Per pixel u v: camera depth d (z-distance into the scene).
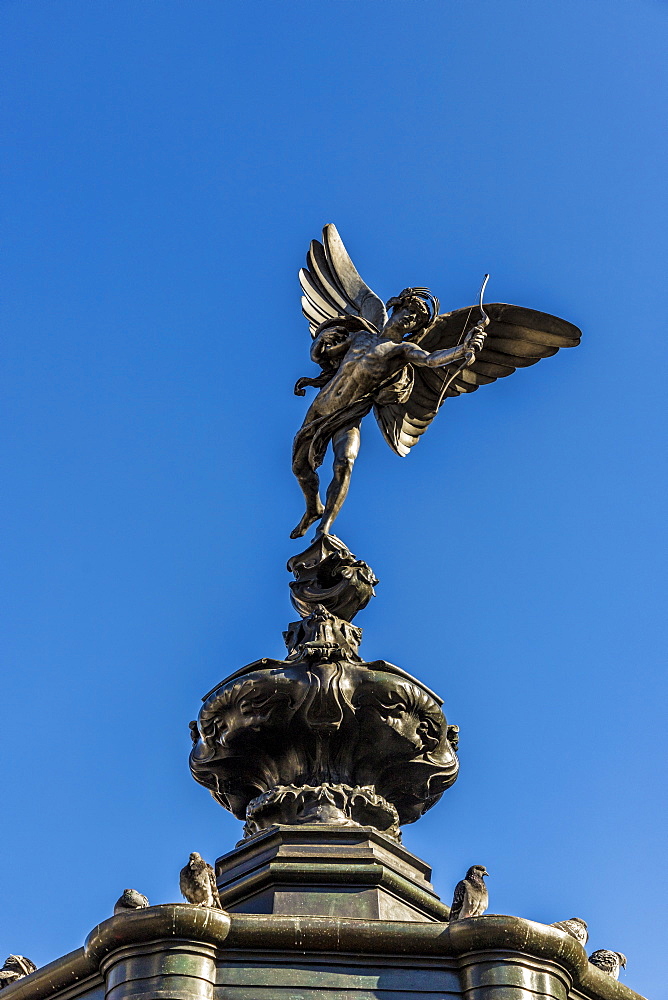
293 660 12.70
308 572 13.53
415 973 10.46
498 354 14.97
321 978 10.39
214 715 12.79
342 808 12.39
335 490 13.73
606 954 11.26
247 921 10.50
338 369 14.14
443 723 12.77
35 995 10.91
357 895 11.57
